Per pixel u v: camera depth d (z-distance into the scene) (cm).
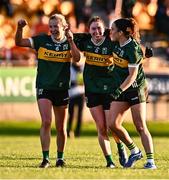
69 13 6638
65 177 2356
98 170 2628
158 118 6150
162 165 2905
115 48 2681
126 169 2681
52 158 3278
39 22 6512
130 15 6638
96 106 2817
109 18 6512
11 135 5438
